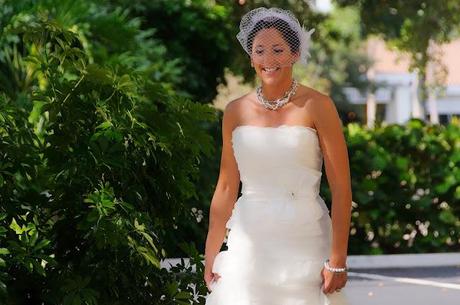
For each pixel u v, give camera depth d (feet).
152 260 24.04
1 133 25.16
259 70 21.12
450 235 60.80
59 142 25.36
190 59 60.29
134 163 25.62
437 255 58.44
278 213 20.84
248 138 20.92
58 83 25.62
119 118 25.18
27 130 25.32
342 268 20.79
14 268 24.77
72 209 25.18
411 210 60.18
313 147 20.86
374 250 59.52
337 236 20.76
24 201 25.32
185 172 26.61
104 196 24.02
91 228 24.02
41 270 23.50
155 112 26.43
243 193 21.36
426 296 46.80
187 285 26.30
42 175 25.48
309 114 20.84
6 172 24.63
